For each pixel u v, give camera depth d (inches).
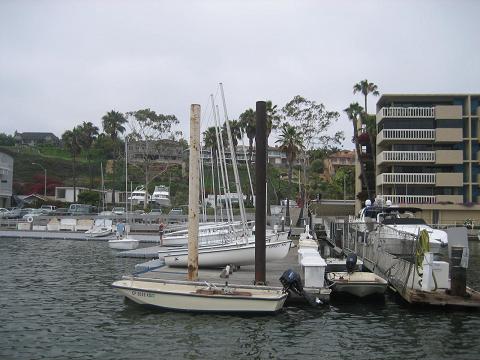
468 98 2145.7
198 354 450.0
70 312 601.6
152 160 3164.4
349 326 549.3
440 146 2174.0
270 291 604.1
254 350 463.2
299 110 2422.5
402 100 2204.7
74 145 3457.2
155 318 569.6
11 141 5211.6
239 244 851.4
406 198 2097.7
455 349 470.6
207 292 592.1
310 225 1739.7
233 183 2805.1
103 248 1487.5
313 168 3595.0
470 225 2017.7
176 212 2561.5
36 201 3363.7
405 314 605.0
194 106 676.7
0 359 432.8
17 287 778.8
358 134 2513.5
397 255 741.3
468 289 668.7
